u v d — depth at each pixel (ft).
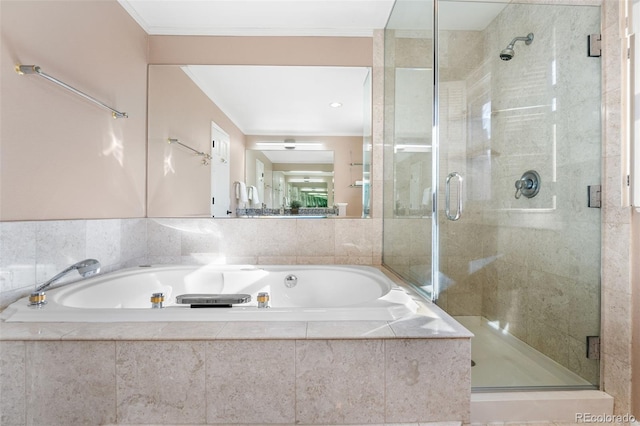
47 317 3.79
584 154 5.18
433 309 4.42
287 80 7.96
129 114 6.92
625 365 4.50
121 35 6.61
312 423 3.48
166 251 7.63
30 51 4.35
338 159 8.06
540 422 4.40
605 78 4.85
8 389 3.39
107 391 3.41
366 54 7.89
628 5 4.48
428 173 5.57
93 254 5.70
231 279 6.93
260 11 7.20
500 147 6.57
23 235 4.28
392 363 3.49
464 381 3.53
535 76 6.09
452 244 6.44
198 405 3.43
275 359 3.44
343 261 7.75
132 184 7.06
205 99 7.92
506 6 6.31
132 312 3.92
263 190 8.11
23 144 4.28
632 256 4.48
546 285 5.80
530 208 6.22
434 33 5.50
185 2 6.82
